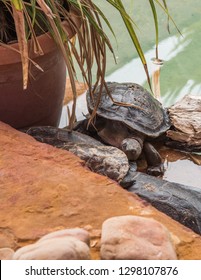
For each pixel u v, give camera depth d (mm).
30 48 2375
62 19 2537
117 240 1670
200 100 3090
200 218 2389
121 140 2895
